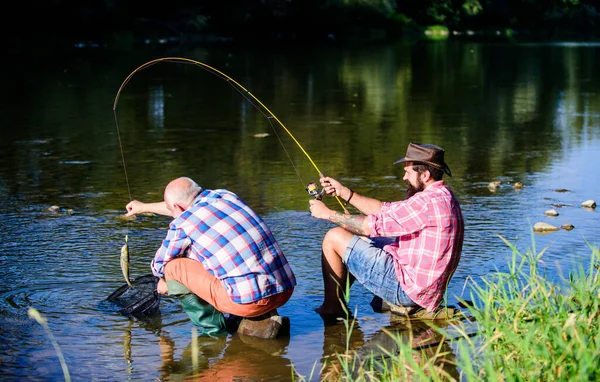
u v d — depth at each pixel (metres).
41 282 6.55
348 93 20.89
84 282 6.59
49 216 8.55
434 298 5.82
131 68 26.84
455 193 9.77
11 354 5.23
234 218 5.60
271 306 5.61
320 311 6.08
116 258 7.19
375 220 5.74
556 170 11.20
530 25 70.50
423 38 56.38
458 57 35.69
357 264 5.95
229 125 15.17
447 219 5.70
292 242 7.68
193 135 13.98
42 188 9.87
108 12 42.88
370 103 18.95
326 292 6.10
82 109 17.03
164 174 10.72
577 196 9.58
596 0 77.00
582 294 4.79
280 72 26.64
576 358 4.09
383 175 10.77
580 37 62.53
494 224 8.28
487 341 4.55
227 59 31.75
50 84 21.59
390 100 19.59
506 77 26.33
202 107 17.70
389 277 5.88
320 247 7.54
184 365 5.12
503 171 11.17
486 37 59.78
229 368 5.08
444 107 18.39
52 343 5.42
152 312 6.04
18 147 12.59
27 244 7.55
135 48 37.22
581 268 5.31
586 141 13.70
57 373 4.97
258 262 5.54
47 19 40.59
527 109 18.16
